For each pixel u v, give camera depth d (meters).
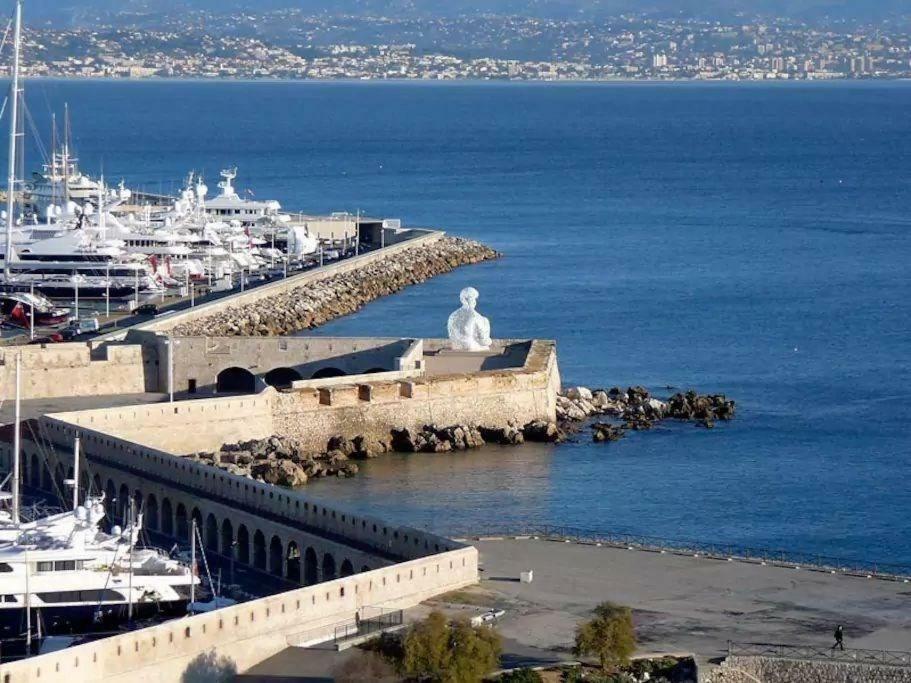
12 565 192.75
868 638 187.25
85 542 197.75
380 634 184.12
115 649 174.38
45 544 196.88
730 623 192.00
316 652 185.12
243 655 183.00
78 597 194.50
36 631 192.12
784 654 181.25
